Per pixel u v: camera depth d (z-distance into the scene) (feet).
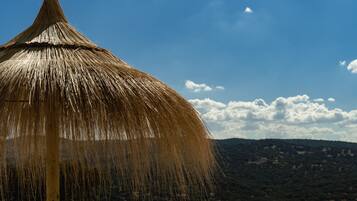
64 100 8.07
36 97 8.04
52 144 8.84
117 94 8.36
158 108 8.66
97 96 8.18
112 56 10.02
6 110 7.97
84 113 7.97
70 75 8.44
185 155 9.10
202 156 9.40
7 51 9.57
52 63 8.73
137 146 8.29
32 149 8.23
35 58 8.96
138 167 8.37
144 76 9.37
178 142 8.90
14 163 8.79
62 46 9.61
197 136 9.27
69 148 8.29
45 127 8.55
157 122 8.54
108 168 8.27
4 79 8.25
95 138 8.01
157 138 8.55
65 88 8.18
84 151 8.09
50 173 9.11
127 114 8.21
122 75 8.96
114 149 8.13
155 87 9.10
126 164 8.29
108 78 8.66
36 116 8.07
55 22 10.34
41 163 9.86
